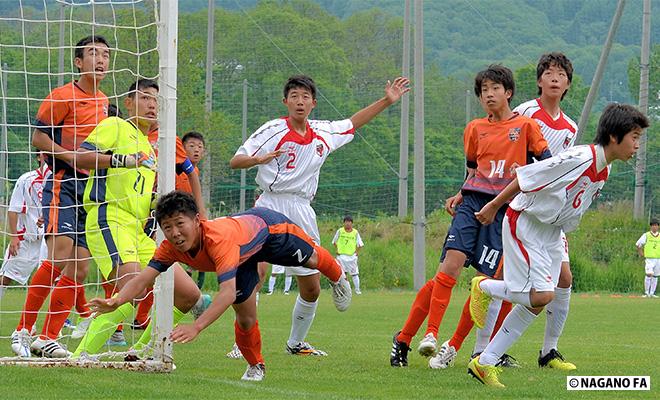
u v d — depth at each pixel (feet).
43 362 53.98
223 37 299.58
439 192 291.58
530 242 53.36
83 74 63.26
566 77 66.18
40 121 62.90
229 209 249.75
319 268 57.47
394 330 95.14
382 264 220.02
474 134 63.16
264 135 68.95
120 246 58.03
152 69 139.23
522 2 525.34
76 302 62.95
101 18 146.82
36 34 188.55
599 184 52.39
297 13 332.80
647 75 238.27
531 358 69.36
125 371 52.85
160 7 55.57
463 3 510.17
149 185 60.23
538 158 61.77
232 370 58.29
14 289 157.99
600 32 519.60
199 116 241.55
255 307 52.44
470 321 61.00
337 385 52.44
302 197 70.59
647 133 260.62
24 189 83.76
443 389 51.29
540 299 52.95
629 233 229.04
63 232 61.16
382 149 286.87
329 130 71.26
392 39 348.79
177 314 57.77
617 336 91.30
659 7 508.53
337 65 309.42
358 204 268.41
